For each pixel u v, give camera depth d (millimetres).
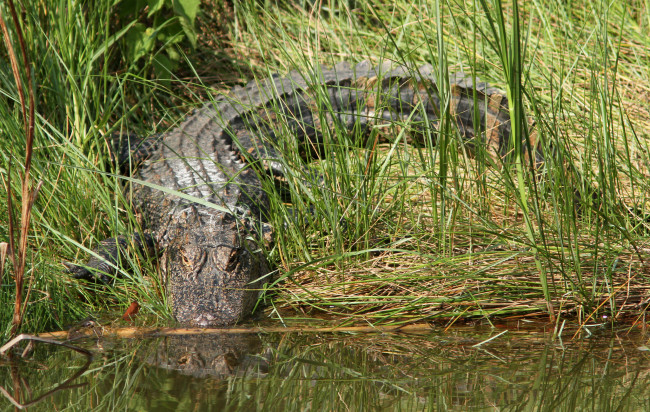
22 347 6266
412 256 8031
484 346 6430
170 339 6602
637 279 7355
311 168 8938
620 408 4988
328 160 8586
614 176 8172
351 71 11953
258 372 5723
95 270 7828
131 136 11461
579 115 9578
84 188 8664
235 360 6016
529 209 7449
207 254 7637
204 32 14188
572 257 7129
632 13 13484
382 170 8742
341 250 7973
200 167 9906
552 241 7648
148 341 6531
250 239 8125
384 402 5113
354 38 13570
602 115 8273
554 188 7637
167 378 5547
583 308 7074
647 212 8656
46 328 6832
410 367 5883
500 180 8500
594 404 5062
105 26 11305
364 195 8164
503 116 10219
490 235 8008
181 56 13000
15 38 9625
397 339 6660
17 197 8047
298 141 9320
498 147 10195
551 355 6168
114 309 7555
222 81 13344
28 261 7402
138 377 5555
